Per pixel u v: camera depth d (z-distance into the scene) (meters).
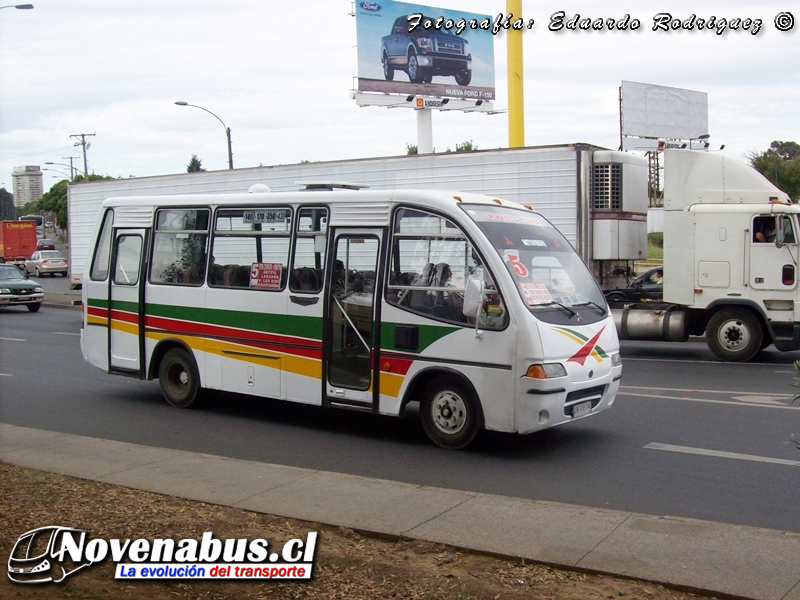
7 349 18.28
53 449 8.84
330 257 9.63
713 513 6.73
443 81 41.94
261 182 21.83
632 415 10.64
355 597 5.03
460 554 5.65
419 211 9.02
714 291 15.61
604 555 5.50
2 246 59.25
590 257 17.22
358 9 39.38
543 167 17.39
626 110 40.28
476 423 8.66
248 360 10.40
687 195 15.80
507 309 8.35
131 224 11.74
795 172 36.66
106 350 12.03
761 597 4.82
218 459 8.38
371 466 8.37
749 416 10.48
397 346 9.05
